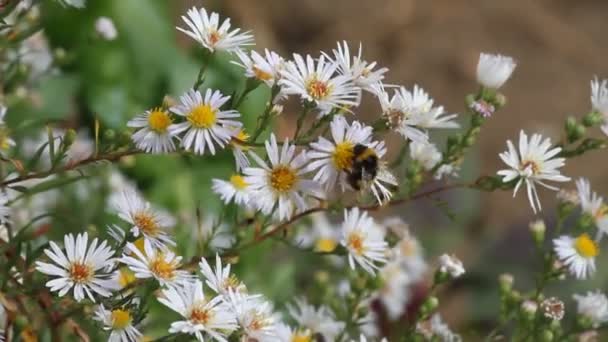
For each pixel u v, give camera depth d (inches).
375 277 25.8
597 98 24.6
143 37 38.5
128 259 22.7
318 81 22.8
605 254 40.8
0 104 26.2
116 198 27.5
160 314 28.4
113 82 37.7
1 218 23.7
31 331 23.9
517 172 23.5
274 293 31.2
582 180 25.5
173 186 34.7
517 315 25.7
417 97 24.0
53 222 27.9
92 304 23.2
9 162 25.0
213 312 22.4
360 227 24.0
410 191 24.5
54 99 35.6
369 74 23.1
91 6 37.4
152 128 22.8
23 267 23.9
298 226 29.2
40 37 29.4
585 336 26.0
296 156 22.8
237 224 24.7
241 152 22.8
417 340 25.6
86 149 30.5
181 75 38.5
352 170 22.6
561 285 40.6
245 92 22.9
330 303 27.5
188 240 28.4
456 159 24.6
